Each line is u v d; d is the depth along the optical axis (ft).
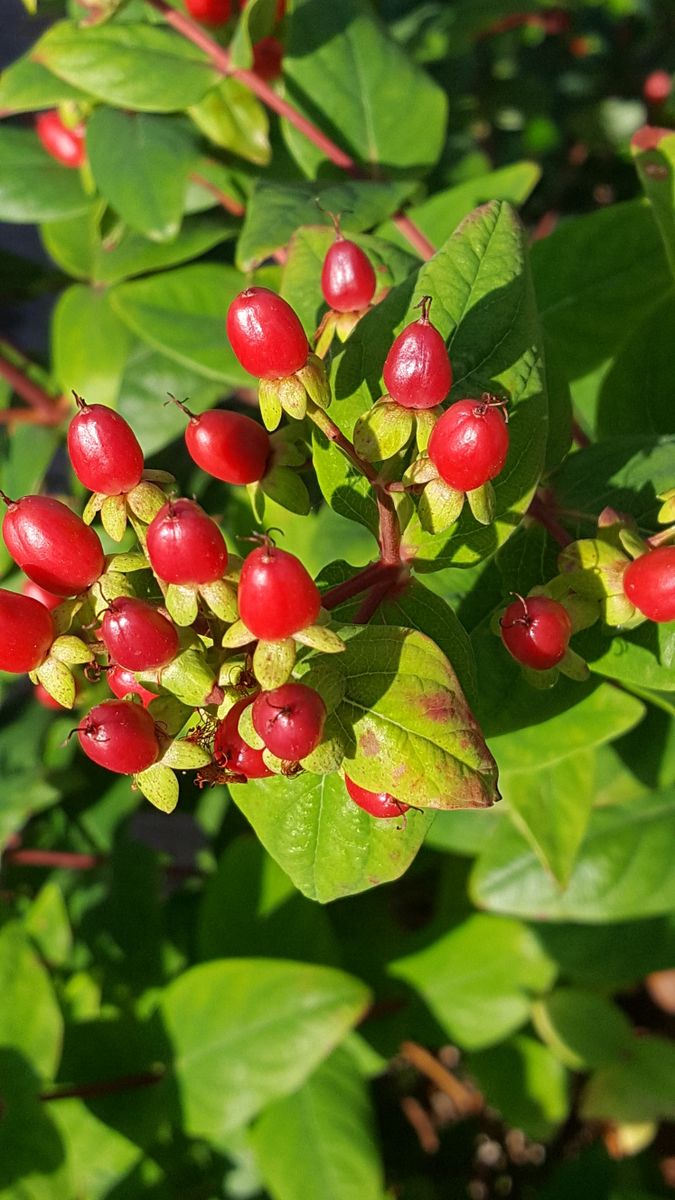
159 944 1.04
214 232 0.90
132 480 0.48
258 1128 0.96
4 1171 0.81
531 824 0.73
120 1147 0.88
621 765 0.79
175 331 0.84
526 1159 1.38
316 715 0.42
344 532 0.72
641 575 0.49
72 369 0.95
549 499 0.61
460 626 0.52
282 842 0.49
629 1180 1.07
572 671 0.53
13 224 2.21
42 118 0.96
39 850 1.15
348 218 0.74
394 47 0.85
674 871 0.85
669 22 1.36
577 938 0.97
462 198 0.85
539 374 0.54
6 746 1.05
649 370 0.70
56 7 1.07
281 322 0.47
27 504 0.47
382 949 1.06
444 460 0.46
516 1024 1.01
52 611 0.49
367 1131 0.95
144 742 0.45
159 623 0.44
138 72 0.80
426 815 0.48
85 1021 0.92
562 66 1.42
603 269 0.77
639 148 0.68
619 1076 1.06
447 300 0.54
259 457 0.53
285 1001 0.88
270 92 0.81
